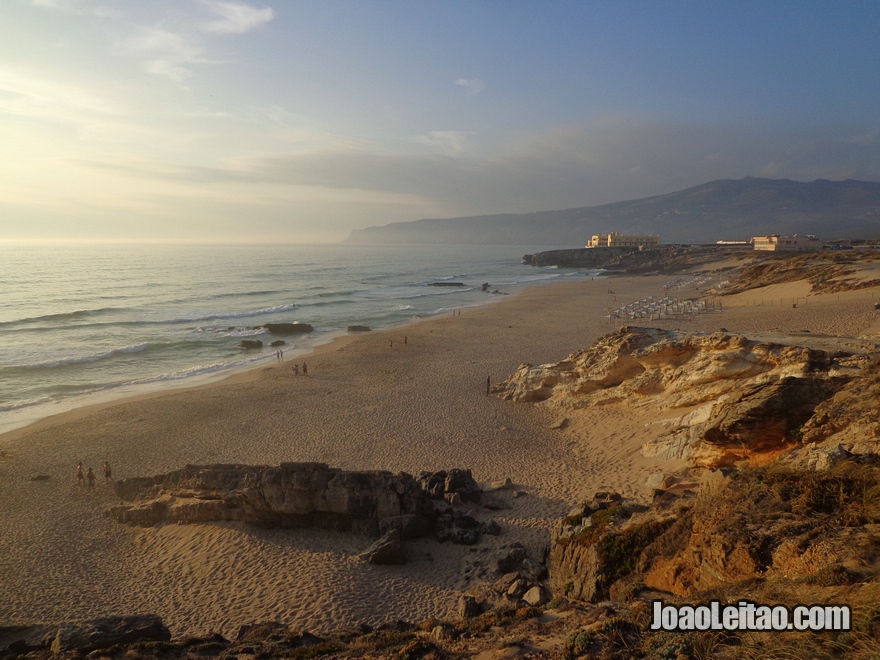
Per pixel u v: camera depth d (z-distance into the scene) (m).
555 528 15.74
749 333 29.78
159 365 50.09
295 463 19.12
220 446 29.02
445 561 16.88
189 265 189.00
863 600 5.81
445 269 187.88
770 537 8.30
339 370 46.16
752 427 16.11
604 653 7.17
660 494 13.87
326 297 101.94
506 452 26.64
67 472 26.19
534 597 12.65
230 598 15.48
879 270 67.69
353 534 18.41
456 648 9.18
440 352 51.41
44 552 18.84
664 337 30.91
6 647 10.99
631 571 11.16
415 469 24.97
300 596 15.13
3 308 80.50
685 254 170.38
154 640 10.74
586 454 25.27
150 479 22.67
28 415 35.84
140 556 18.47
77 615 15.20
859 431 12.90
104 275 140.50
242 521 19.33
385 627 12.13
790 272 82.12
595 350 33.41
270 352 55.47
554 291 106.44
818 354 22.17
